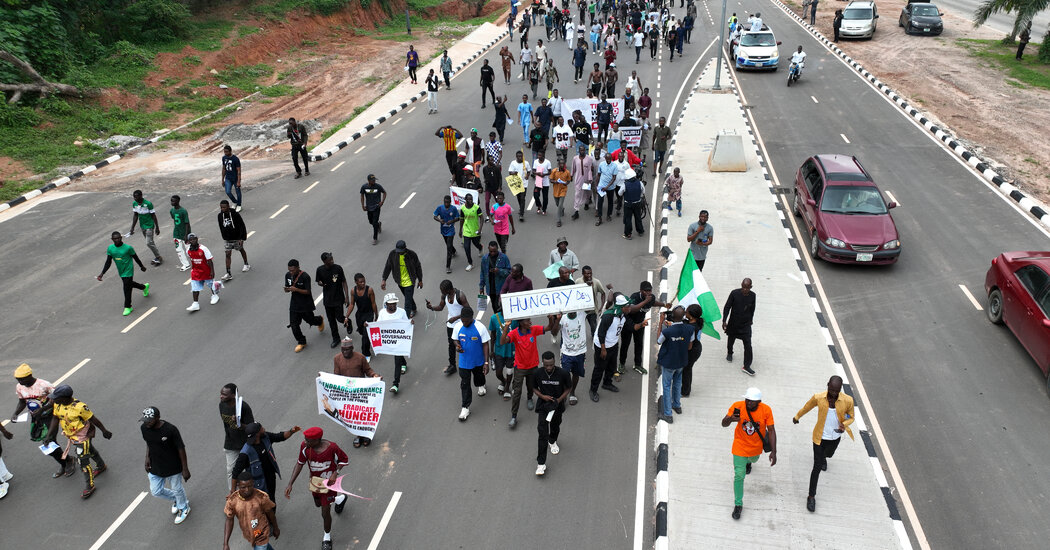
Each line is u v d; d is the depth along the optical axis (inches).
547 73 1141.7
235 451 370.3
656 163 848.3
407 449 418.3
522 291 473.7
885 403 454.9
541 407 380.8
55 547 356.5
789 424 424.8
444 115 1123.9
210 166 928.3
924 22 1605.6
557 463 405.4
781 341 511.8
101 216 770.2
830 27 1769.2
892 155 908.0
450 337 472.1
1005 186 779.4
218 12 1533.0
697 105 1128.8
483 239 693.9
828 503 365.7
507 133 1019.9
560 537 354.9
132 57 1216.8
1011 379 474.0
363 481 394.6
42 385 406.3
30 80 1021.2
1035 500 376.2
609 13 1755.7
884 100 1147.3
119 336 543.2
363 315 491.2
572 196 819.4
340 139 1018.7
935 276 612.1
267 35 1493.6
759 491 374.6
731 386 463.2
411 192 820.0
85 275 642.2
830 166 695.1
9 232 731.4
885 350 511.2
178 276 639.1
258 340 534.3
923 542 353.4
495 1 2239.2
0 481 391.2
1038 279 482.6
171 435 349.7
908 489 386.6
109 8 1294.3
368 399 402.9
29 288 619.8
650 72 1354.6
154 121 1085.8
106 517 374.6
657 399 457.7
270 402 461.1
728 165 850.8
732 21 1581.0
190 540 358.9
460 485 390.3
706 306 466.3
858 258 613.6
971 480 391.2
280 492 389.4
